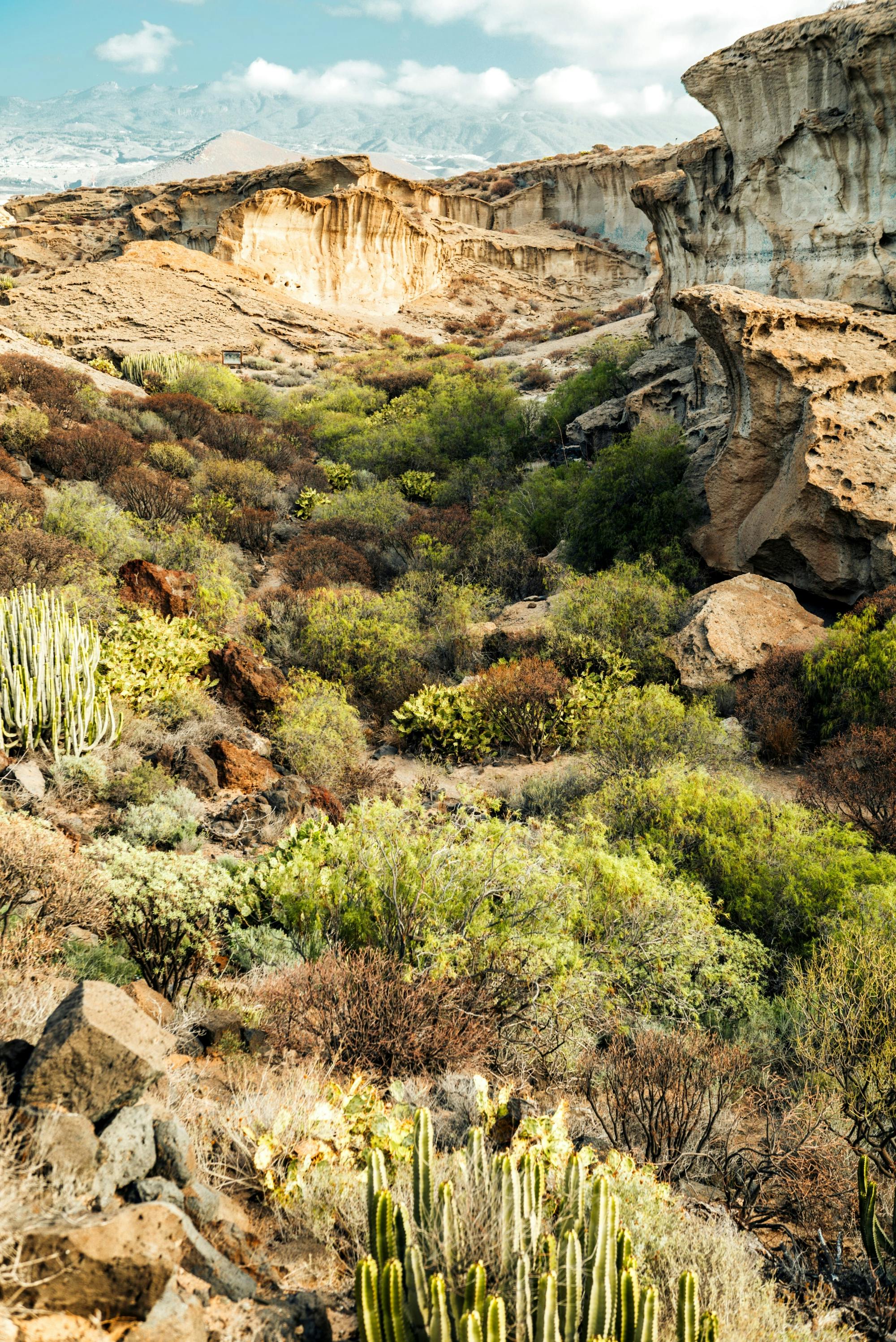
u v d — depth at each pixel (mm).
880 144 19500
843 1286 3381
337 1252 2812
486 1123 3439
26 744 8898
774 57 21016
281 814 8836
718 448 19609
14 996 3332
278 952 5570
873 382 16453
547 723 12789
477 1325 1981
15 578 12664
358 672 14805
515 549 20484
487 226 85562
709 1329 2357
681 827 8266
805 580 16234
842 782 9391
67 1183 2287
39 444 20812
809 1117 4340
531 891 5762
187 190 76750
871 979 5219
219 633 14594
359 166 73438
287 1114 3154
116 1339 2021
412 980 4750
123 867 5328
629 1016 5637
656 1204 3168
